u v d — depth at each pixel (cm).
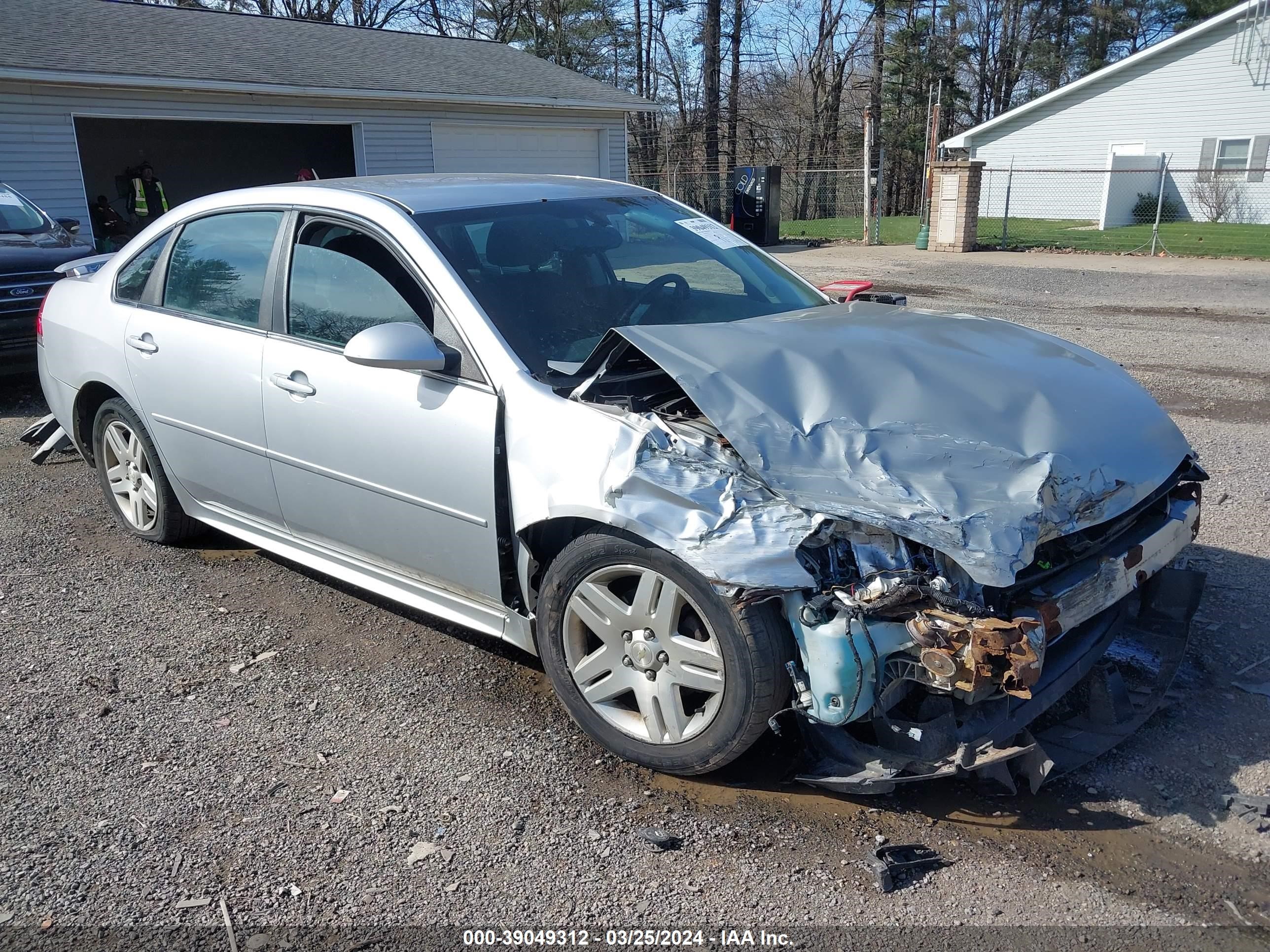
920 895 246
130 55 1563
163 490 466
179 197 2209
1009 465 268
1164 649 340
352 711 338
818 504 254
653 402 306
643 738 294
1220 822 270
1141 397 335
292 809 285
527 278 348
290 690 352
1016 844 263
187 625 405
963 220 2048
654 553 275
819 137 4459
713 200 2817
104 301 471
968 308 1240
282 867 261
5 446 679
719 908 244
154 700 347
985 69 5047
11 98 1384
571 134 2141
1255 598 398
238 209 414
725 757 276
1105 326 1099
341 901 249
